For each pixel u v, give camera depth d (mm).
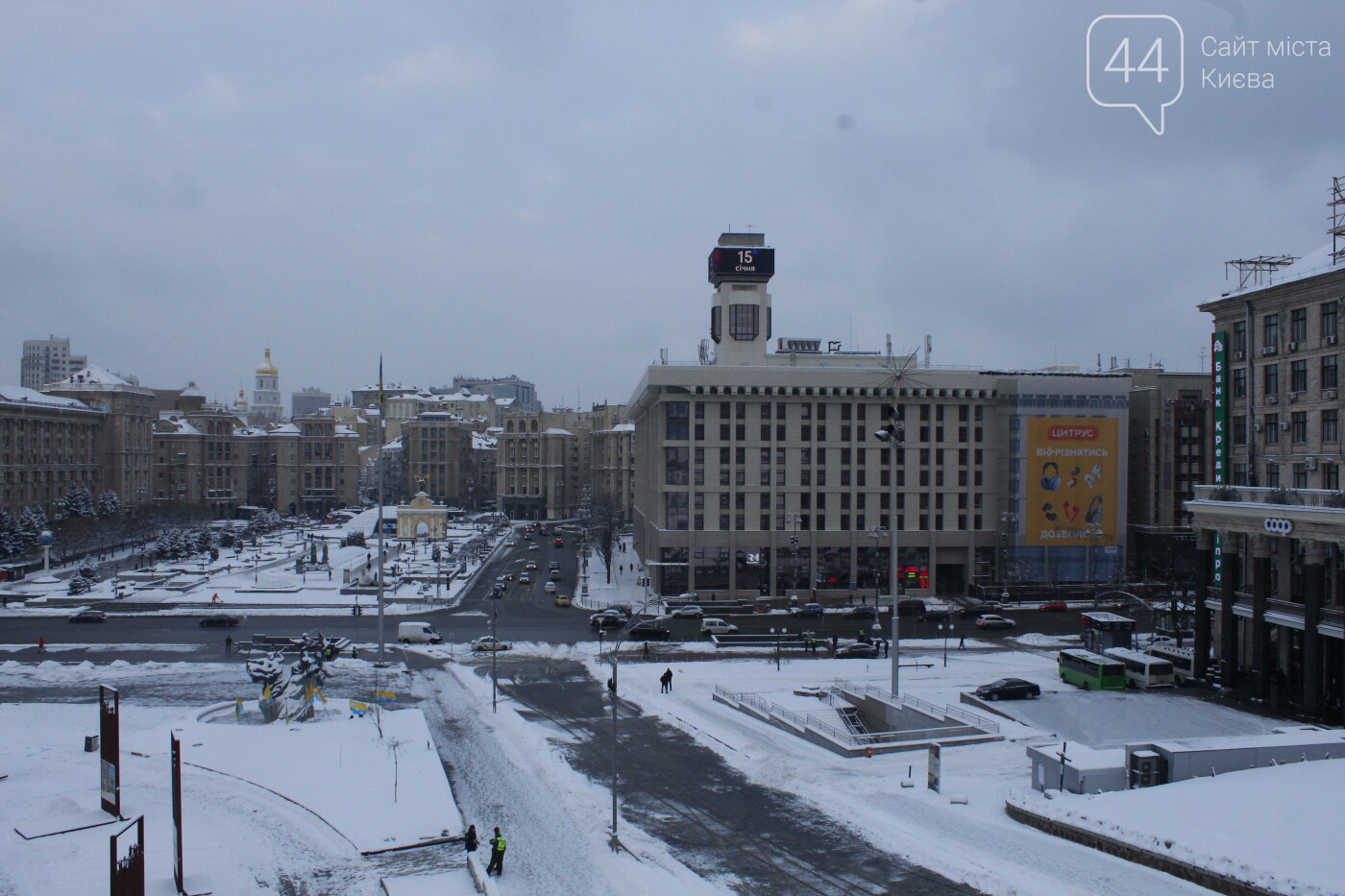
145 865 38344
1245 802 38312
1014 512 119250
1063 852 38469
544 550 181250
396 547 178750
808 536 117875
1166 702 65438
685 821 43844
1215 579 73500
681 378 116000
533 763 52656
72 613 105688
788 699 66562
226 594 118125
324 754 53219
